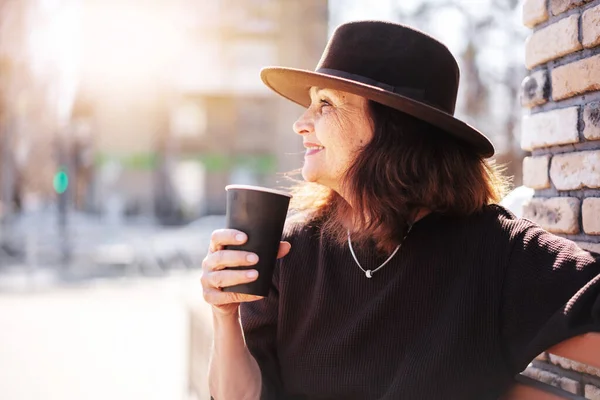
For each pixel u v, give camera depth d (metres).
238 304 1.62
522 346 1.40
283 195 1.37
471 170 1.57
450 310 1.47
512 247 1.46
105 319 9.20
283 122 35.72
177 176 36.81
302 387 1.63
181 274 15.78
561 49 1.85
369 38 1.57
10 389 5.44
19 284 13.52
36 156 27.45
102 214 34.31
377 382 1.52
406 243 1.55
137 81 34.75
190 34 34.88
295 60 28.23
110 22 33.66
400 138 1.55
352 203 1.57
